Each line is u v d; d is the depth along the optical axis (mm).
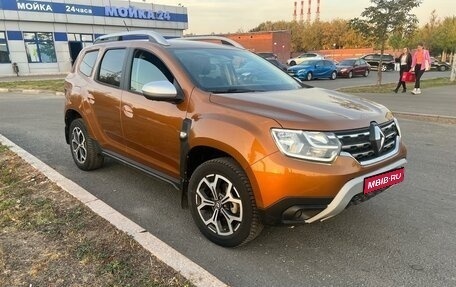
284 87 4234
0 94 17875
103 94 4852
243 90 3893
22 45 31062
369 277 3123
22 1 30328
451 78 23703
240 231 3332
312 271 3205
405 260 3363
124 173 5543
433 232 3852
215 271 3203
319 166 2998
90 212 4000
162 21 39625
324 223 4012
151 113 4055
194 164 3812
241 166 3205
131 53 4578
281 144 3047
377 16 17891
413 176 5480
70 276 2984
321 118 3143
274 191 3029
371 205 4480
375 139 3299
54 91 17859
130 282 2895
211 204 3555
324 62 28375
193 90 3734
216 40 5371
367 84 22172
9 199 4395
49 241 3482
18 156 6016
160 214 4258
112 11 35625
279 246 3576
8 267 3109
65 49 33500
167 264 3094
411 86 19188
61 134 8203
